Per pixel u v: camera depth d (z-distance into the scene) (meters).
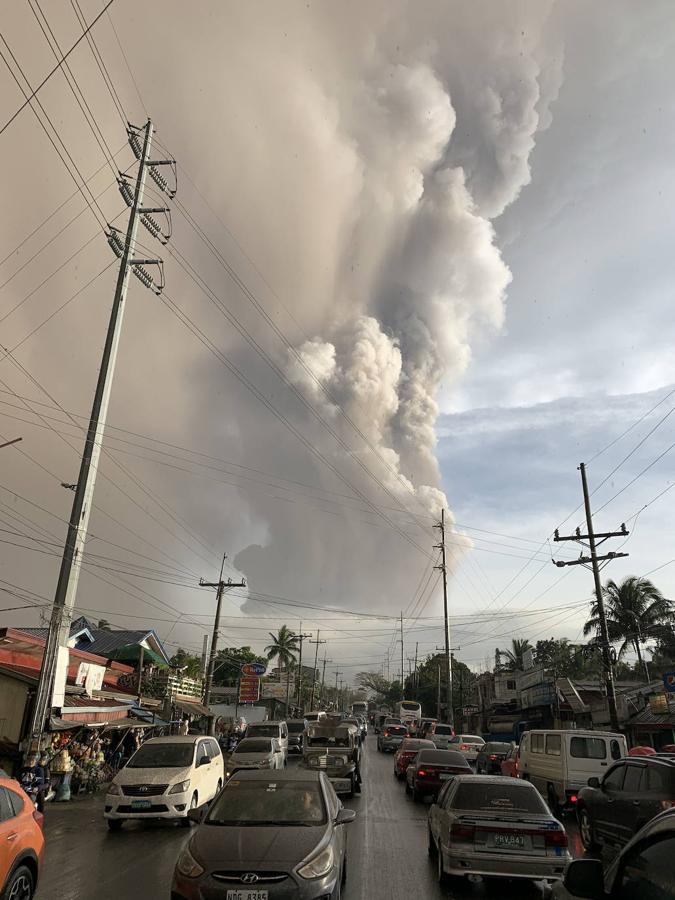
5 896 6.27
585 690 40.38
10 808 6.68
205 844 6.55
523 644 67.25
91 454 20.56
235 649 81.69
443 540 56.59
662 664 48.78
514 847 8.12
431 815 10.27
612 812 10.34
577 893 3.40
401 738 41.66
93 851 10.74
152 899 7.76
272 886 6.00
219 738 37.06
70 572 18.83
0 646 21.84
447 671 52.09
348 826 13.49
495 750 23.48
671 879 2.89
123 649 33.22
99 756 20.31
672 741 28.42
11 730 19.16
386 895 8.18
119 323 23.02
